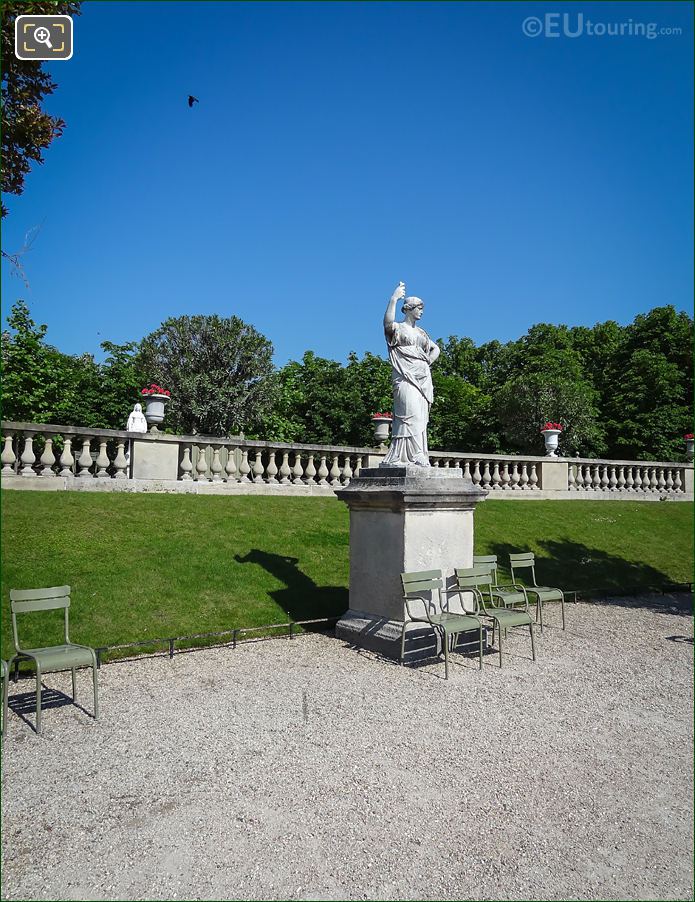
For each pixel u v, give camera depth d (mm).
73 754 4773
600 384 38031
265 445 13766
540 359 37969
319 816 3914
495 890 3225
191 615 8211
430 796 4188
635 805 4121
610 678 6895
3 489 10602
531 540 13914
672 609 10750
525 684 6633
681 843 3688
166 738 5090
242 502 12539
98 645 7156
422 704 5945
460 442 38344
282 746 4957
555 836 3734
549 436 18688
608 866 3447
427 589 7543
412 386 8516
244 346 31781
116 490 11867
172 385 30719
